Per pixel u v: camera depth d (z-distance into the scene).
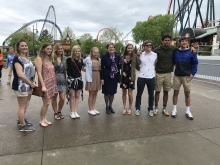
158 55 4.55
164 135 3.44
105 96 4.65
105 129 3.68
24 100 3.43
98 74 4.50
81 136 3.34
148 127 3.81
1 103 5.38
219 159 2.67
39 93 3.61
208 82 9.98
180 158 2.67
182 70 4.36
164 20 45.28
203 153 2.82
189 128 3.79
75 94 4.36
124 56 4.61
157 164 2.53
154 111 4.72
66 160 2.57
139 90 4.57
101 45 55.09
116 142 3.13
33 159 2.58
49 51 3.66
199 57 14.99
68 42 53.59
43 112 3.80
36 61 3.59
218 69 10.35
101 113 4.71
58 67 3.98
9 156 2.64
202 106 5.42
